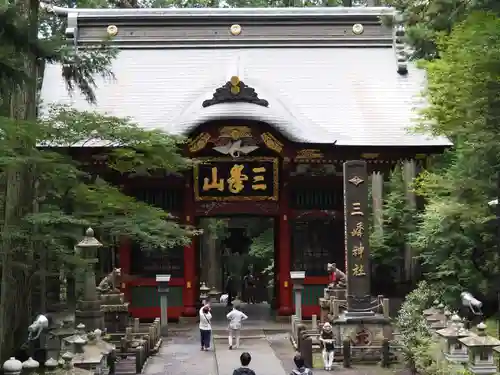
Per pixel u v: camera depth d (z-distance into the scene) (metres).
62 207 18.45
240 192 29.58
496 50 16.42
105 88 32.31
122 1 45.34
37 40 15.37
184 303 29.41
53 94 31.58
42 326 17.56
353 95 32.56
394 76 33.91
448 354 14.86
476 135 18.25
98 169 27.94
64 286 25.55
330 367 19.66
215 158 29.22
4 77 14.27
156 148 19.88
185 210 29.58
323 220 30.08
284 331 26.67
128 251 29.12
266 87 32.03
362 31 35.53
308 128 29.11
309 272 30.00
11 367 10.59
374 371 19.42
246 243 44.53
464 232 24.30
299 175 30.02
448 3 24.64
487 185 21.42
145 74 33.28
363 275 21.84
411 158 29.94
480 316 22.28
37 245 17.94
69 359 12.27
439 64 21.39
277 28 35.31
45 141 18.89
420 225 27.78
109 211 19.23
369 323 21.22
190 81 32.78
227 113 27.33
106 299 23.86
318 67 34.06
